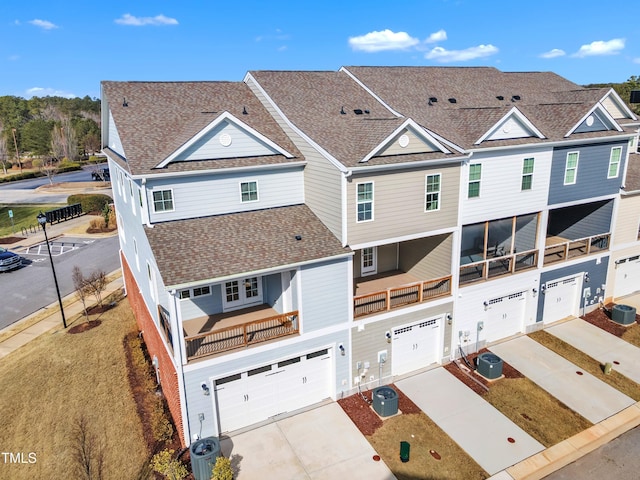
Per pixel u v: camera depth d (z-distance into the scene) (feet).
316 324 50.80
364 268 67.36
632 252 79.36
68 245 124.36
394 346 57.72
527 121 61.36
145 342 64.95
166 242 47.42
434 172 54.75
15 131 287.07
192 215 52.39
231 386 47.78
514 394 55.06
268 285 56.85
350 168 48.11
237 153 54.03
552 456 45.24
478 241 76.18
